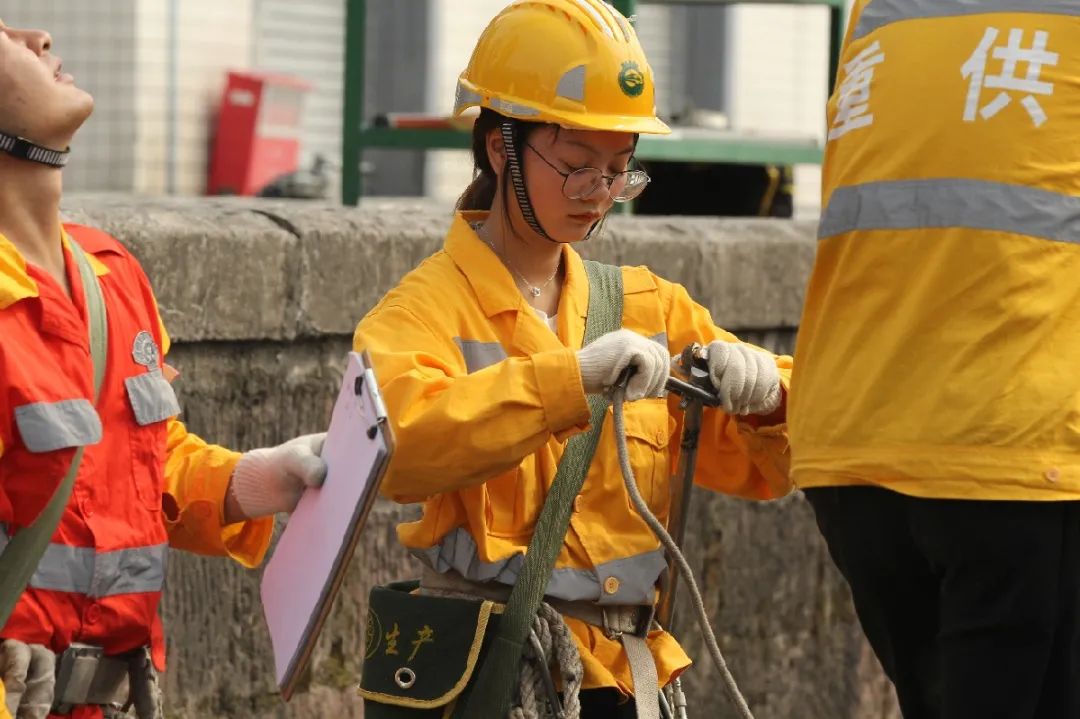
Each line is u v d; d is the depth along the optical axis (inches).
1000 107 245.1
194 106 1112.8
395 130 442.3
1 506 203.6
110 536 214.1
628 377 225.3
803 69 1267.2
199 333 323.3
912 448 244.4
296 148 1158.3
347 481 211.8
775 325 419.2
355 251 344.2
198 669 330.6
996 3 249.9
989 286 242.7
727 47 1217.4
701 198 542.6
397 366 229.1
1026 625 243.8
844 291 255.0
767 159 476.7
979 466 240.4
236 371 332.2
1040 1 248.5
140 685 219.8
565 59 238.5
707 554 412.5
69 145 213.6
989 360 242.4
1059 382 241.3
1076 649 247.0
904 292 249.0
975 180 245.1
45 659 207.9
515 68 240.7
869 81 256.8
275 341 335.9
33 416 201.6
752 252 411.5
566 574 239.0
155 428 222.4
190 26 1107.3
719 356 243.3
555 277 253.9
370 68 1154.0
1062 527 244.1
